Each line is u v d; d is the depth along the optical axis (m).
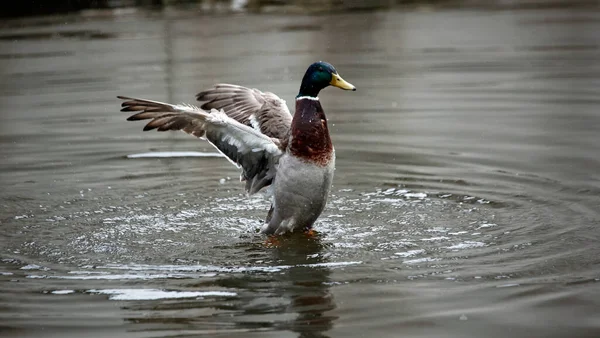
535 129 15.05
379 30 26.45
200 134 10.11
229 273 9.01
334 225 10.79
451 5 31.58
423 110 16.86
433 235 10.22
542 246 9.56
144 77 19.84
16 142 15.03
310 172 9.93
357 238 10.22
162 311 7.93
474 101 17.38
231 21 28.55
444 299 8.08
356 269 9.05
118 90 18.52
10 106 17.59
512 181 12.26
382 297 8.18
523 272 8.74
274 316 7.76
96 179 13.05
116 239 10.36
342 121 16.36
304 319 7.68
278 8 30.92
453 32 25.94
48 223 11.02
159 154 14.48
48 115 16.81
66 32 26.67
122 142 15.16
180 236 10.49
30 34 26.44
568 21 27.20
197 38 25.42
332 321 7.62
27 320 7.73
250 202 12.02
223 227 10.87
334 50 23.39
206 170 13.56
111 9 30.55
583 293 8.10
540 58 21.58
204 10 30.66
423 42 24.47
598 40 23.75
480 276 8.68
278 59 21.89
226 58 22.19
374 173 13.02
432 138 14.84
